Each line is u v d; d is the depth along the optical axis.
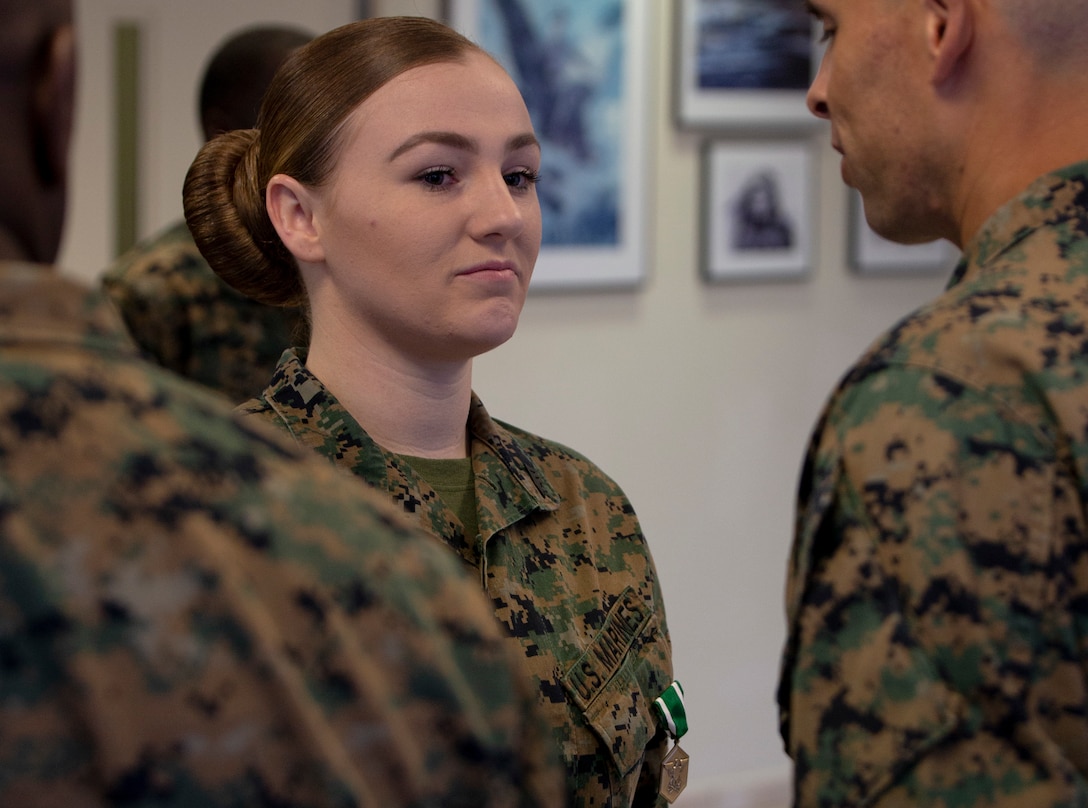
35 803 0.55
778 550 3.87
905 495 0.90
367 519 0.66
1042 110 1.00
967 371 0.90
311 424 1.21
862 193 1.12
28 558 0.57
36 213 0.67
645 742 1.27
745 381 3.76
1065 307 0.92
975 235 1.02
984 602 0.87
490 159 1.19
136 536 0.59
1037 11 0.98
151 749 0.57
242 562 0.61
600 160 3.42
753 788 3.82
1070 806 0.84
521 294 1.24
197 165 1.33
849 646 0.91
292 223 1.24
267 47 2.34
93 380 0.61
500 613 1.20
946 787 0.87
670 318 3.61
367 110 1.18
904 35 1.04
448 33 1.24
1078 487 0.87
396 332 1.20
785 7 3.65
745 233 3.68
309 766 0.59
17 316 0.61
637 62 3.46
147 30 3.04
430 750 0.64
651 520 3.64
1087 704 0.87
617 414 3.55
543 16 3.29
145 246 2.36
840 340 3.93
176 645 0.58
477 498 1.25
